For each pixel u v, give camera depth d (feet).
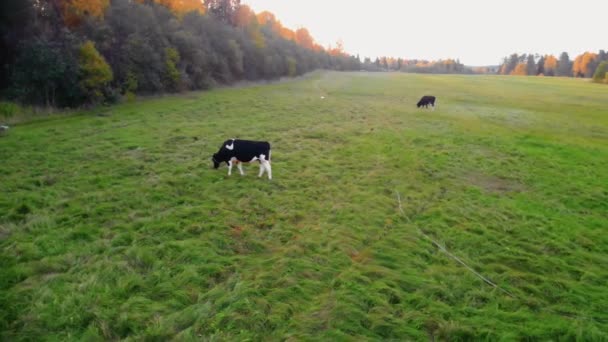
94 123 59.67
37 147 43.96
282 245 23.66
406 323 16.51
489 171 41.27
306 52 279.08
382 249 23.31
